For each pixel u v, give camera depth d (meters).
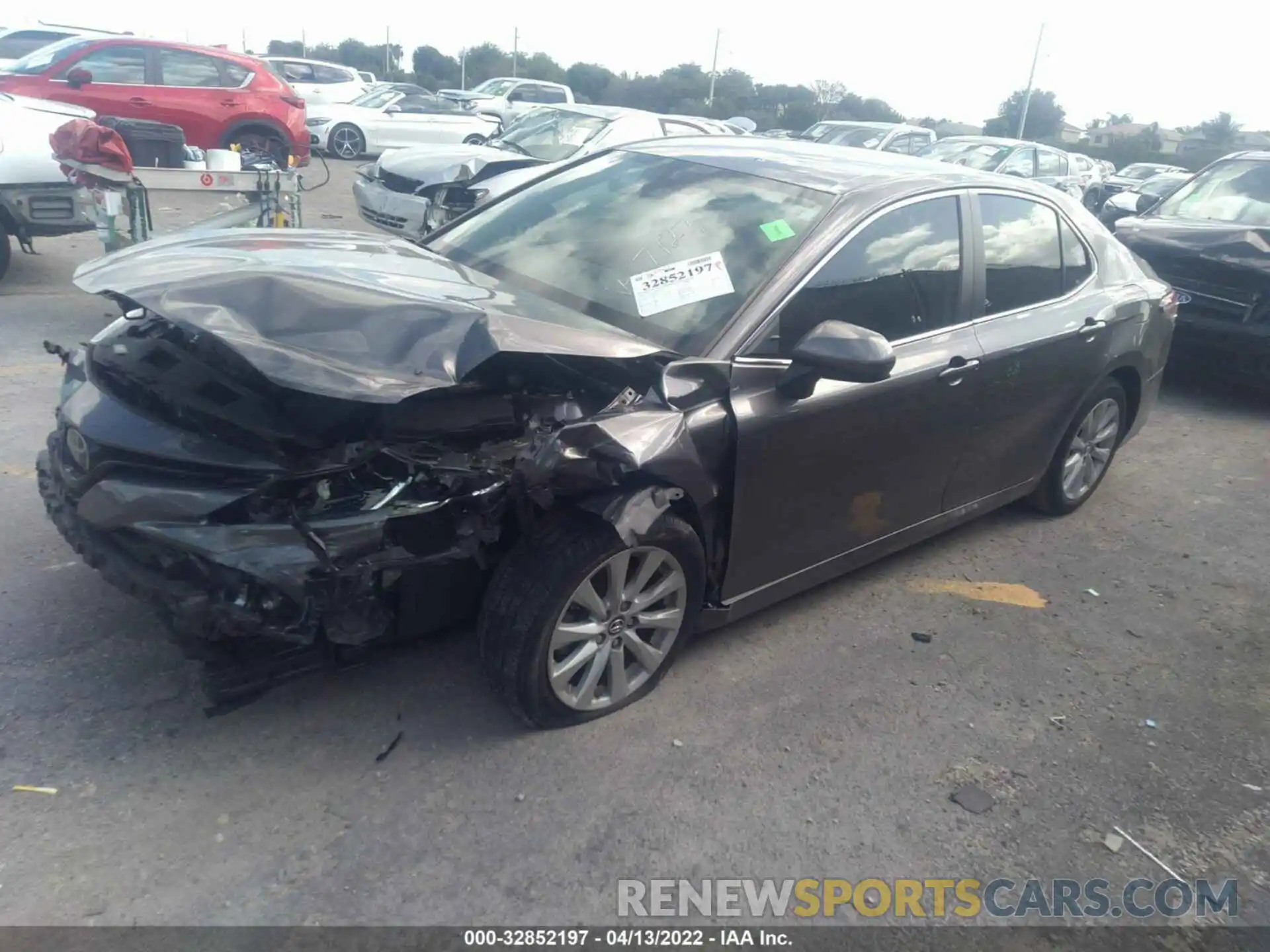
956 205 4.20
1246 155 8.83
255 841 2.77
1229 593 4.79
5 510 4.36
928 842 3.03
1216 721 3.77
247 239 3.66
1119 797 3.30
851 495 3.85
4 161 7.63
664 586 3.37
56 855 2.66
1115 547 5.18
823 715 3.57
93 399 3.08
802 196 3.87
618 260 3.76
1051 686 3.90
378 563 2.87
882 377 3.18
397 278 3.29
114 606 3.73
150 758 3.03
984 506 4.71
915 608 4.38
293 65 24.08
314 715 3.29
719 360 3.30
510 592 3.07
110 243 7.40
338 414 2.94
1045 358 4.51
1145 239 7.91
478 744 3.23
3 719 3.12
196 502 2.72
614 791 3.09
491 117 22.58
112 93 13.70
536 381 3.38
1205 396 8.12
